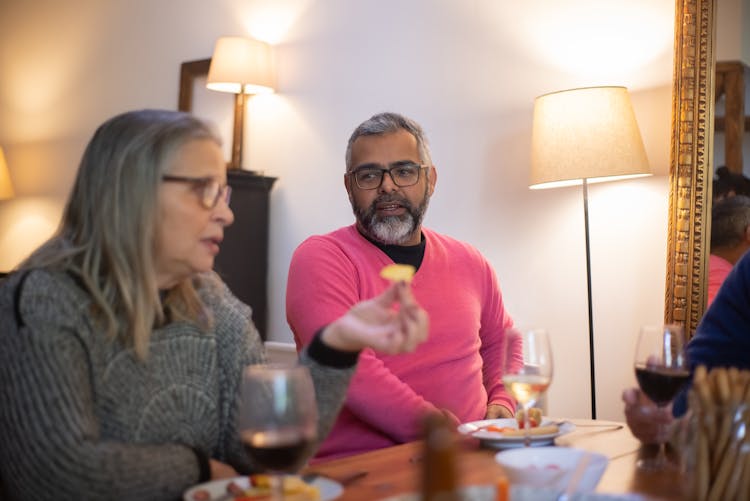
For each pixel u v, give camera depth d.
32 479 1.17
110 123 1.36
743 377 1.08
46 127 5.10
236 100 4.05
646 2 2.98
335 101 3.81
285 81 4.00
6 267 5.22
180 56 4.46
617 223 3.02
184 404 1.38
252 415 1.04
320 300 2.13
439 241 2.39
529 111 3.22
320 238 2.29
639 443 1.58
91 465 1.15
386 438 2.03
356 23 3.75
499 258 3.29
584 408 3.08
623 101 2.71
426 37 3.52
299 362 1.37
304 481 1.19
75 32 4.98
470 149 3.37
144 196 1.31
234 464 1.46
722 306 1.80
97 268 1.30
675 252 2.81
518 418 1.70
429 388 2.17
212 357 1.45
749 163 2.70
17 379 1.19
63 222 1.38
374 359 2.01
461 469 1.37
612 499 1.01
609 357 3.03
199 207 1.35
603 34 3.07
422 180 2.30
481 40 3.35
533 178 2.82
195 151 1.36
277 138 4.02
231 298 1.60
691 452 1.06
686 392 1.60
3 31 5.35
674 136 2.84
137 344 1.30
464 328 2.25
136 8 4.69
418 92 3.53
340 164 3.79
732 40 2.76
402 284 1.27
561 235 3.14
